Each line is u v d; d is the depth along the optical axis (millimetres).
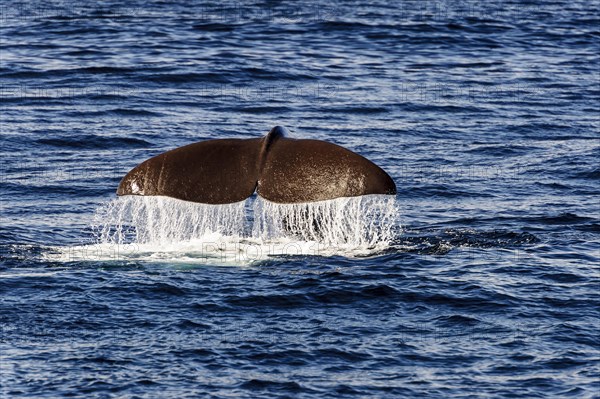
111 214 66438
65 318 45406
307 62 126625
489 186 75812
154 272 51250
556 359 41969
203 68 121000
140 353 41906
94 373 40000
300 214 56000
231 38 140250
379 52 134875
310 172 50500
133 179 51250
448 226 63531
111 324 44875
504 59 132500
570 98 111688
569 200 71500
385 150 88000
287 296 48312
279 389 38969
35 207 68375
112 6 168125
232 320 45562
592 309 47688
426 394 38750
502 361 41781
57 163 81688
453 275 51812
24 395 38125
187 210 56000
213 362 41188
